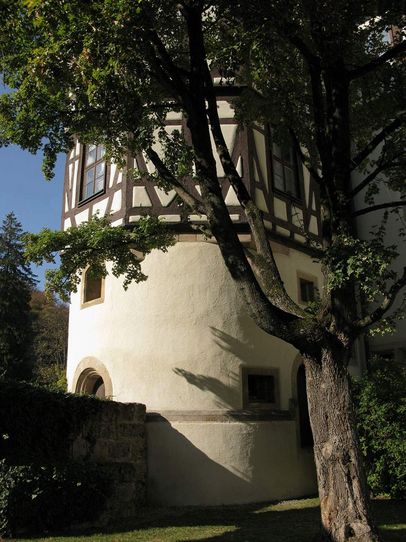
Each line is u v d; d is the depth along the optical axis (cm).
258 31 674
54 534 683
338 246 615
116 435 902
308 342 627
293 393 1087
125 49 571
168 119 1102
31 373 2656
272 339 1078
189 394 994
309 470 1073
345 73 739
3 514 661
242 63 755
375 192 888
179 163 722
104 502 775
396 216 1387
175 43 823
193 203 697
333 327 644
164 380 1004
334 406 615
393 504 909
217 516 839
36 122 706
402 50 731
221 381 1005
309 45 790
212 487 955
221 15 718
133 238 851
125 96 671
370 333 782
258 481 982
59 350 3309
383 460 952
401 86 829
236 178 727
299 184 1232
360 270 566
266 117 823
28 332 2844
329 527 583
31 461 720
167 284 1045
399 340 1339
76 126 741
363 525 570
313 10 652
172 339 1020
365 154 756
